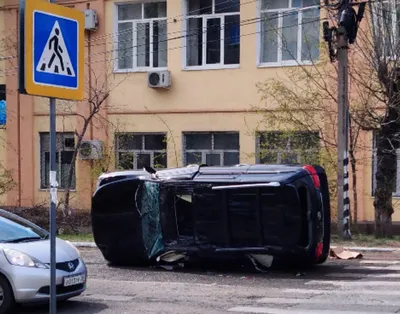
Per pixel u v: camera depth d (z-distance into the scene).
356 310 9.06
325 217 12.70
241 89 21.52
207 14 22.23
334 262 13.73
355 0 17.31
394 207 19.34
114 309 9.49
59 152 23.98
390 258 14.30
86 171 23.19
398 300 9.75
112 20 23.22
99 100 22.50
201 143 22.38
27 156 24.22
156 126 22.72
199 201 12.62
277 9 21.11
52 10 5.64
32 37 5.46
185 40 22.44
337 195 17.19
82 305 9.80
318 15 20.44
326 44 18.33
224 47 22.03
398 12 16.61
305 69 18.52
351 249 15.32
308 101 18.38
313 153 18.50
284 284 11.38
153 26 22.97
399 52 16.64
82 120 23.47
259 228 12.20
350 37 16.08
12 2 24.11
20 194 24.33
